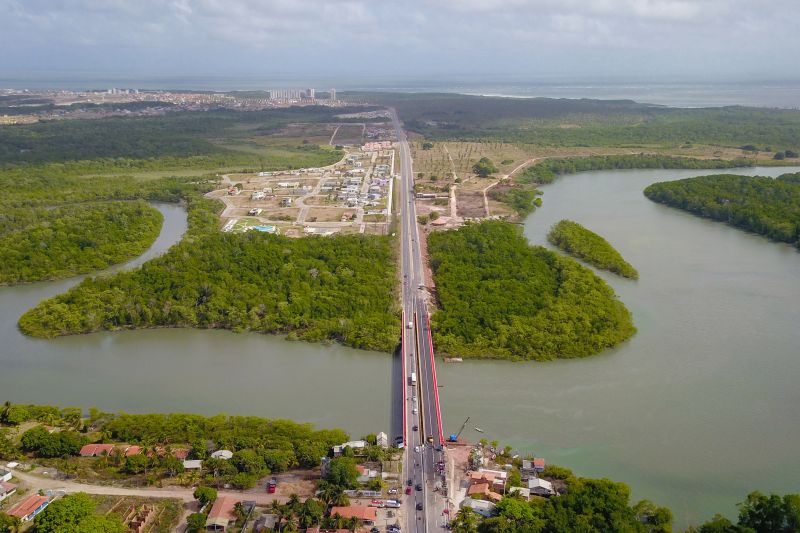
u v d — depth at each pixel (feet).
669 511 482.69
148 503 499.92
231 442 565.12
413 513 489.67
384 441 571.28
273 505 475.31
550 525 464.24
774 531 461.78
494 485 517.55
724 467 558.15
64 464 543.80
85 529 443.73
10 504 492.13
